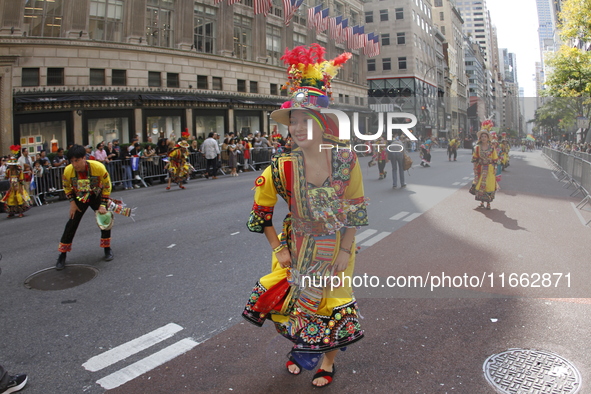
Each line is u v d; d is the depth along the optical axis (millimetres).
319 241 2492
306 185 2443
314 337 2520
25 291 4766
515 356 3008
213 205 9969
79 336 3627
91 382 2934
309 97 2391
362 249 5527
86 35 19609
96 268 5492
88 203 5594
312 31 32875
